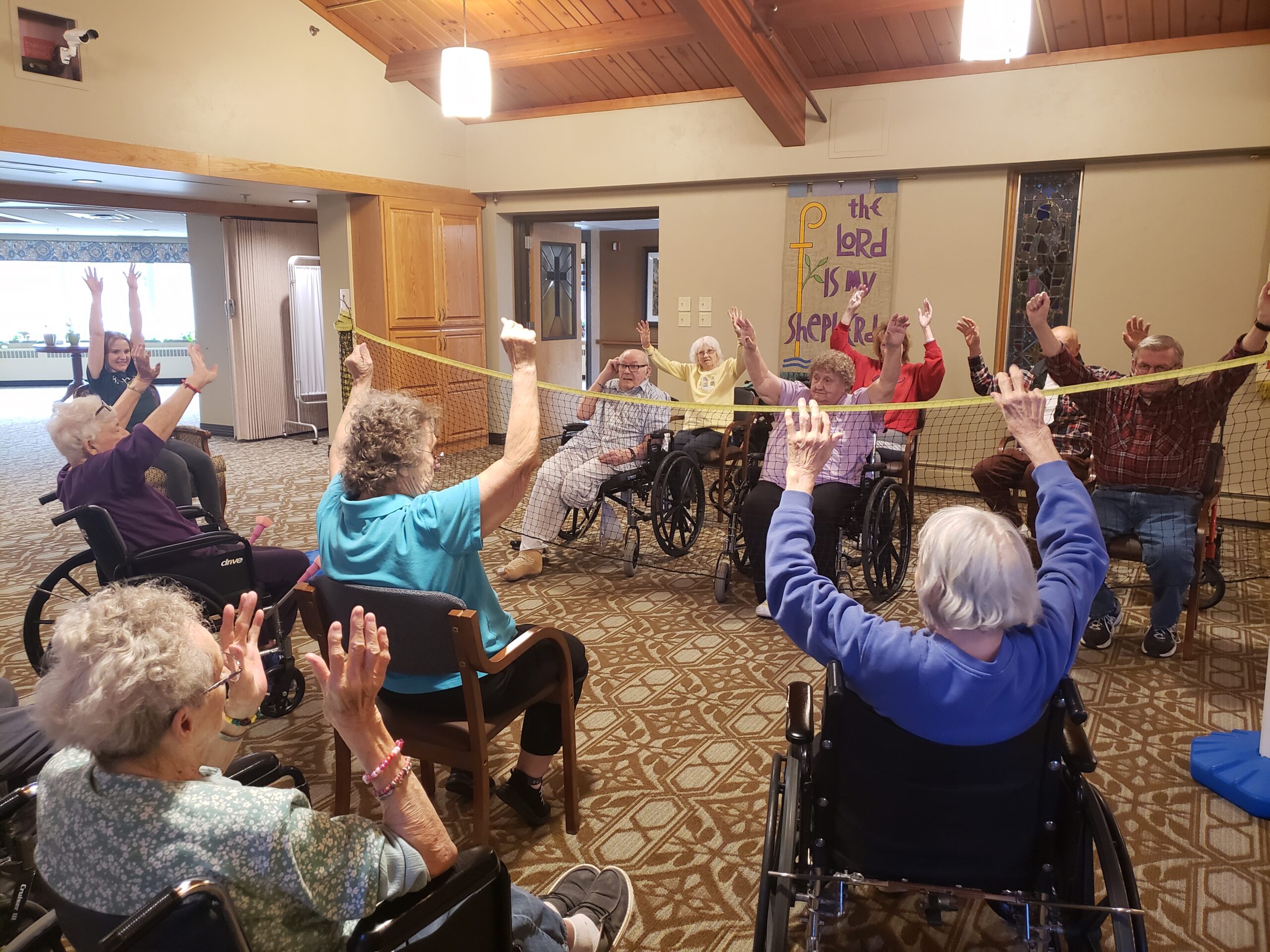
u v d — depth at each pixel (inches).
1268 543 216.4
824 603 63.3
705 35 225.1
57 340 627.8
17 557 203.2
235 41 256.2
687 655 148.4
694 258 311.3
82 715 42.6
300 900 45.1
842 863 67.7
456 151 335.6
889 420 219.9
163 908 39.8
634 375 195.3
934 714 59.1
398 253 310.3
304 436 379.9
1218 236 239.8
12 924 69.1
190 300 681.6
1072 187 257.6
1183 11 224.5
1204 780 107.0
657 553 211.5
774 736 120.3
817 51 262.7
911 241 275.7
